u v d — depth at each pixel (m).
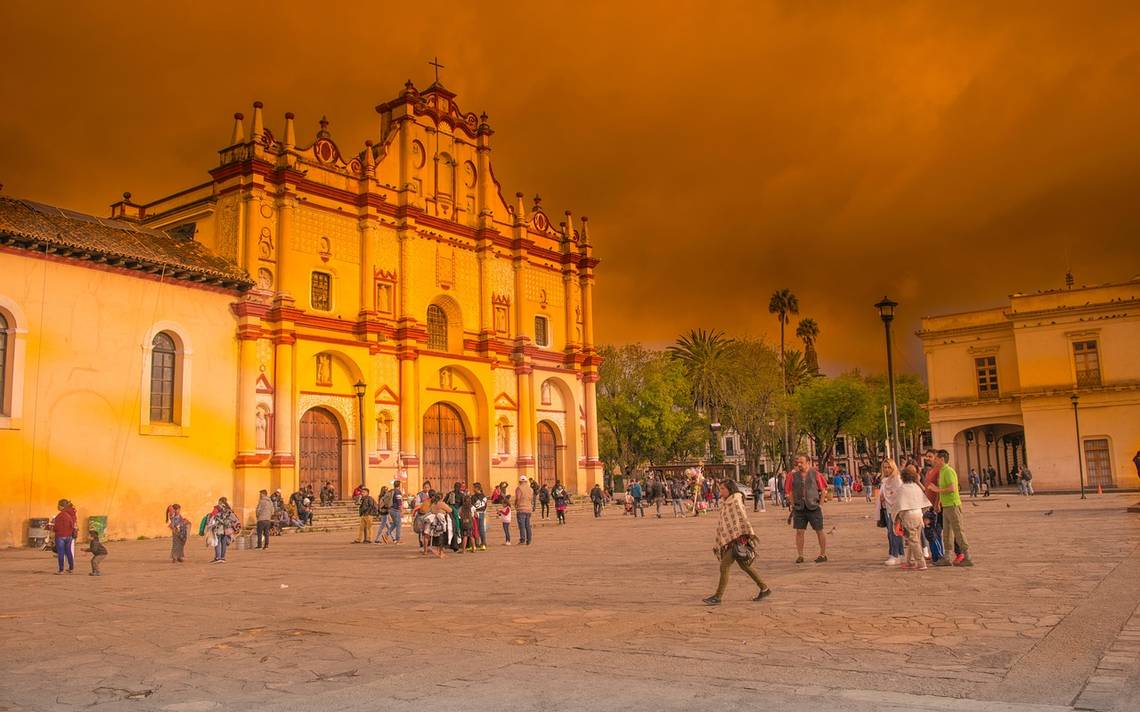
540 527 35.53
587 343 55.38
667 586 13.76
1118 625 8.86
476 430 47.94
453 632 10.15
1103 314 52.16
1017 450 71.19
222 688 7.63
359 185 43.38
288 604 13.28
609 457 69.19
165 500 33.22
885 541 20.61
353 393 41.69
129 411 32.25
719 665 7.76
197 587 16.17
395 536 29.02
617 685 7.17
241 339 36.94
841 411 74.44
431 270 46.28
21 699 7.42
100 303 31.69
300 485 39.25
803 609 10.71
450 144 48.72
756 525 29.75
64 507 20.50
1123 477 50.84
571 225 55.72
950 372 57.78
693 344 79.62
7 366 28.81
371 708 6.74
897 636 8.73
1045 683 6.71
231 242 38.31
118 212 43.25
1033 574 13.05
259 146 38.88
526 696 6.92
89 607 13.52
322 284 41.12
